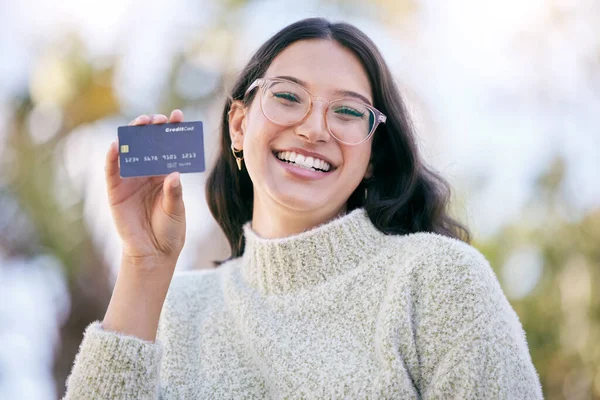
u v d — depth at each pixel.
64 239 6.44
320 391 1.81
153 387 1.85
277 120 1.98
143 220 1.93
